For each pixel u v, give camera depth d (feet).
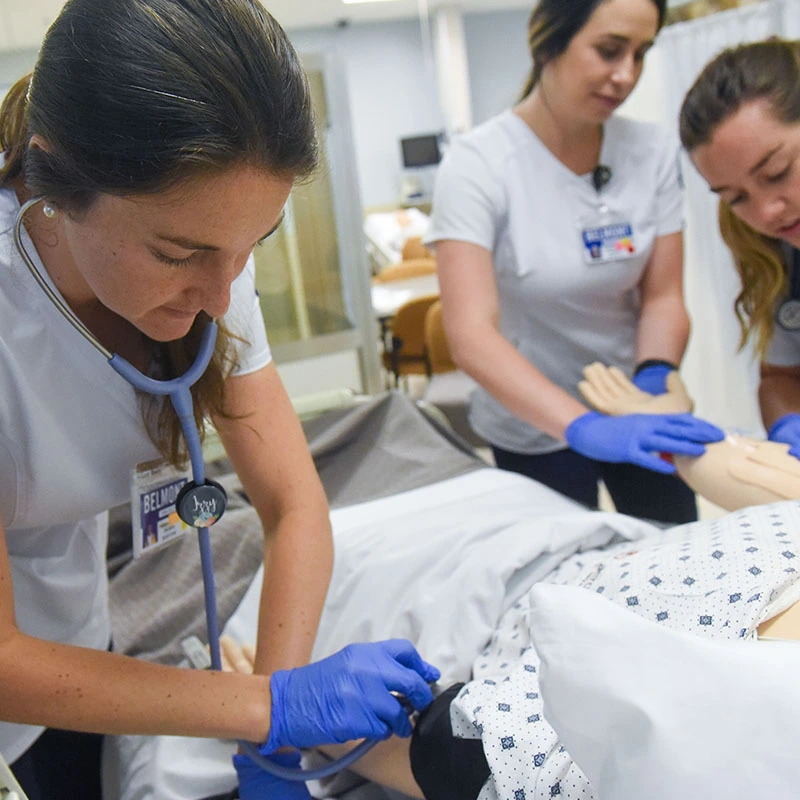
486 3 25.80
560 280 5.36
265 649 3.23
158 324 2.41
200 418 2.97
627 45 4.53
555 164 5.25
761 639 2.43
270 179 2.02
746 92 3.96
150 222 2.01
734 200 4.27
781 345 5.10
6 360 2.64
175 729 2.69
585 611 2.23
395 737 3.23
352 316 9.28
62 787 4.02
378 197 28.48
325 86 8.53
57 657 2.54
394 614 4.04
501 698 2.78
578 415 4.73
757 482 3.94
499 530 4.36
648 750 2.00
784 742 1.90
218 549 4.90
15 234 2.42
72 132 1.91
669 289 5.67
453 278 5.16
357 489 5.93
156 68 1.83
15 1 3.43
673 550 3.10
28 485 2.95
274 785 3.17
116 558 5.16
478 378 5.05
